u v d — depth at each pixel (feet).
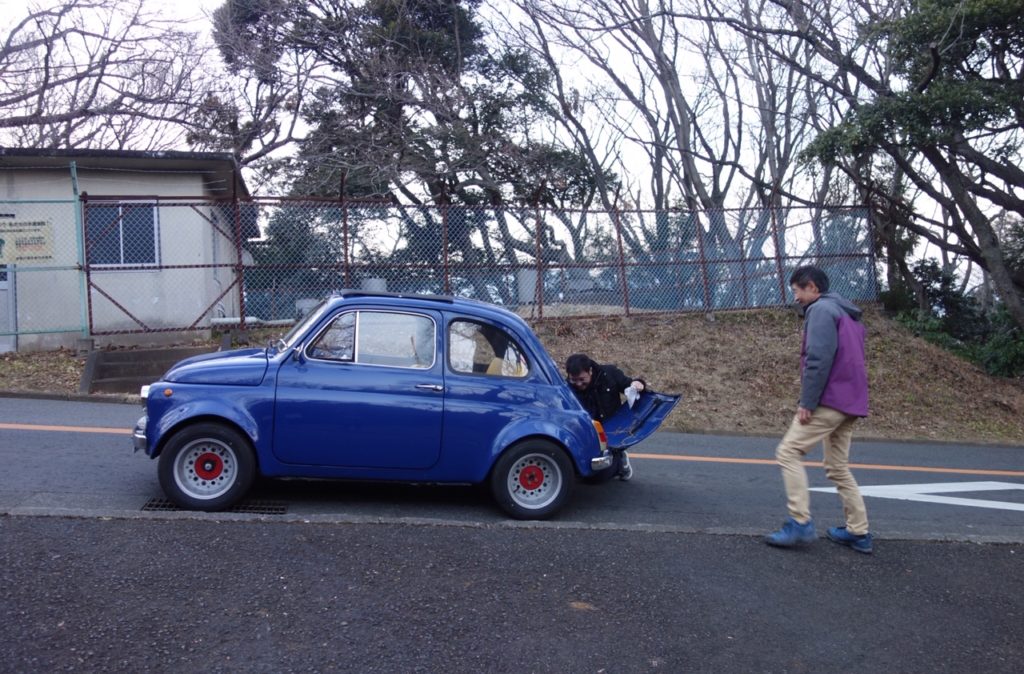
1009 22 47.39
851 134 50.19
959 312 64.69
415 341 21.08
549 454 21.30
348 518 19.20
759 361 50.06
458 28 78.54
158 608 14.28
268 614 14.35
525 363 21.56
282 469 20.34
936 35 48.55
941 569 18.93
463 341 21.31
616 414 25.36
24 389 39.24
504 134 75.82
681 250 55.11
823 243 57.77
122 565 15.85
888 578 18.13
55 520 17.87
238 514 19.03
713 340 52.37
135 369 42.86
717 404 44.96
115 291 48.11
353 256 49.21
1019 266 62.18
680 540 19.53
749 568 18.08
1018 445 44.42
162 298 48.75
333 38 75.87
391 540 18.13
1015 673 14.43
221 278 56.85
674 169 76.59
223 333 48.08
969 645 15.31
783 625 15.52
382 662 13.16
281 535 17.92
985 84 49.39
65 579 15.07
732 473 30.40
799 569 18.26
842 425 19.47
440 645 13.82
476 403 20.92
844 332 19.03
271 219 48.44
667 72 72.49
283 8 75.15
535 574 16.87
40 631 13.24
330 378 20.39
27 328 46.80
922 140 49.29
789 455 19.47
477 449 20.92
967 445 43.78
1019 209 57.11
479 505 22.59
